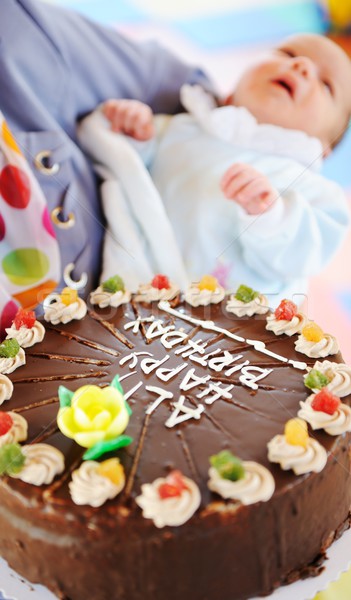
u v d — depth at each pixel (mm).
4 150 755
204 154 819
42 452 591
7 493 579
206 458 590
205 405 645
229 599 574
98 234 845
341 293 947
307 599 578
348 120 789
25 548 581
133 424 625
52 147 781
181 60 822
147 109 807
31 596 582
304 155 799
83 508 556
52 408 648
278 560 582
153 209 818
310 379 653
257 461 586
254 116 795
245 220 807
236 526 554
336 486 606
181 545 548
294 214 803
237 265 847
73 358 711
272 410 636
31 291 812
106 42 797
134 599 564
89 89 798
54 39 763
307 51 765
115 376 647
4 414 613
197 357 707
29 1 747
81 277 837
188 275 846
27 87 756
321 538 607
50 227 794
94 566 559
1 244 792
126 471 581
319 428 612
